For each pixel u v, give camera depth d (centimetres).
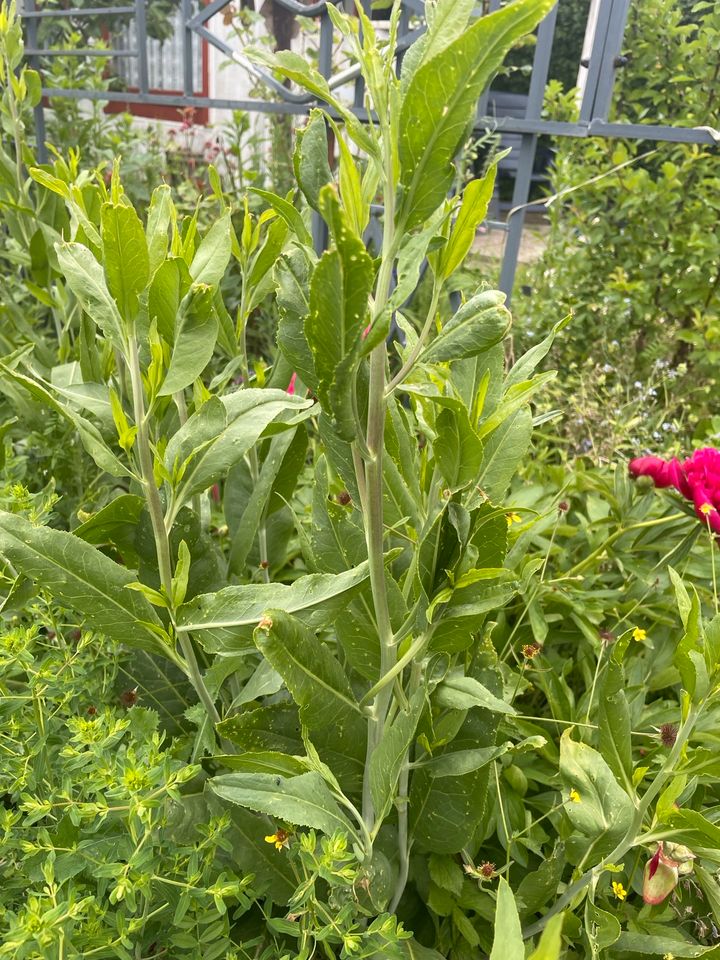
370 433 80
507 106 459
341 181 74
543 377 97
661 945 102
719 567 171
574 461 234
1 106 208
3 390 168
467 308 77
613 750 107
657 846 109
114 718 114
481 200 72
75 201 101
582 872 111
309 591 95
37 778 108
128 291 86
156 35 481
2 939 98
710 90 346
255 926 118
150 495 96
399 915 125
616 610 164
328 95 72
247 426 100
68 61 442
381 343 77
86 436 96
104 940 88
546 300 366
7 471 162
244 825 107
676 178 363
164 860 100
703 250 341
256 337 370
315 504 113
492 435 113
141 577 120
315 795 92
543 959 66
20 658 106
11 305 202
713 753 92
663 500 189
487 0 235
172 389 94
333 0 273
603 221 374
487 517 94
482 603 91
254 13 342
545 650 168
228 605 97
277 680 110
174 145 481
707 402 336
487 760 100
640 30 343
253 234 143
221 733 102
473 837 121
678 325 360
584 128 249
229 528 150
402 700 99
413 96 63
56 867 94
